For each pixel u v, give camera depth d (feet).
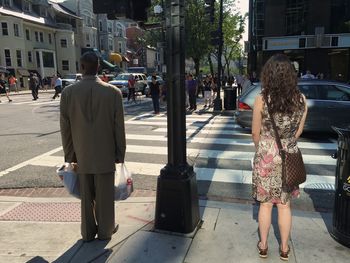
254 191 10.37
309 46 90.79
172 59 11.60
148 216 13.97
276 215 13.85
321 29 88.94
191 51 99.04
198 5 96.43
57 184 19.08
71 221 13.93
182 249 11.37
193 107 55.16
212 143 29.55
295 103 9.59
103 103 11.00
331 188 18.33
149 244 11.66
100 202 11.73
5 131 35.91
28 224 13.67
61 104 11.19
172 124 12.01
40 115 49.39
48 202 16.03
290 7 94.27
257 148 10.18
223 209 14.58
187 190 12.10
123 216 14.03
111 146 11.43
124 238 12.13
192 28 96.68
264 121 9.89
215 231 12.55
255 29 107.34
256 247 11.50
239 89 86.07
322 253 11.12
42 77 150.41
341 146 11.23
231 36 125.39
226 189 18.42
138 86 92.22
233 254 11.12
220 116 48.16
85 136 11.04
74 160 11.82
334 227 11.87
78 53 175.83
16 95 101.30
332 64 91.86
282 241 10.77
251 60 109.19
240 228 12.81
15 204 15.81
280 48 94.27
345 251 11.23
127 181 12.41
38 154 25.96
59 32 161.58
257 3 105.40
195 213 12.55
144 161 23.91
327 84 31.42
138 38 148.87
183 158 12.29
